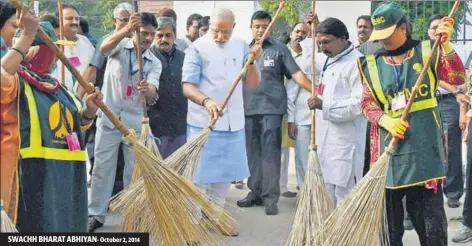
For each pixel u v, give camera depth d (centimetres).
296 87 582
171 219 362
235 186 712
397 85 363
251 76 498
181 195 365
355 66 446
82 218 322
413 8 632
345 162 457
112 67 509
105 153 512
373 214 356
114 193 582
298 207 404
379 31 361
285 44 631
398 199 377
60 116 312
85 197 325
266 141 571
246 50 502
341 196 465
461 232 495
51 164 304
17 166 295
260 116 574
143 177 363
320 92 456
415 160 359
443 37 347
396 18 358
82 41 554
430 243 371
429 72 361
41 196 301
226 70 488
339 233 362
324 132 463
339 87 449
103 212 518
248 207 600
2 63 282
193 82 478
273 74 568
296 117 581
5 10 297
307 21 452
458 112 573
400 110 361
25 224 302
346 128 455
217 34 482
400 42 365
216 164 487
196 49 486
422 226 377
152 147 454
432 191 367
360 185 362
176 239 365
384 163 357
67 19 526
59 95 320
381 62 371
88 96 334
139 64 469
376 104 375
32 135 299
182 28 728
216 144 486
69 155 314
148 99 506
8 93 286
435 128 361
